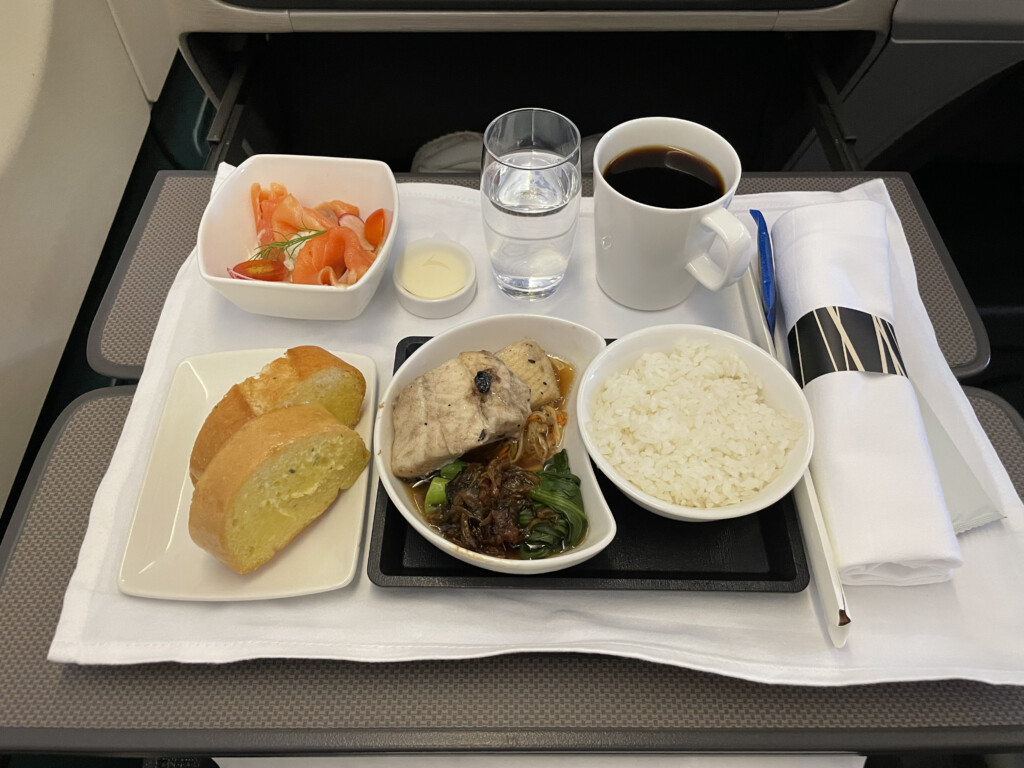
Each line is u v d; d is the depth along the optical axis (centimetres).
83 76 179
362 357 101
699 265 102
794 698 82
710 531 90
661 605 85
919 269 121
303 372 92
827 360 94
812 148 150
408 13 148
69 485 97
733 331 110
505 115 103
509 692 82
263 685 81
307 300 102
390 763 96
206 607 84
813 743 79
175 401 97
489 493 86
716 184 100
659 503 80
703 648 81
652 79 169
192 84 223
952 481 91
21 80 160
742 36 162
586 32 159
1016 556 88
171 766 111
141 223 124
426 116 173
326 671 82
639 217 93
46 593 88
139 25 203
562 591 86
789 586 83
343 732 79
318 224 113
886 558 80
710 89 173
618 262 104
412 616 84
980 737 79
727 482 86
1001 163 158
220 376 99
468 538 84
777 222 112
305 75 166
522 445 96
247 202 117
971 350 112
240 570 83
